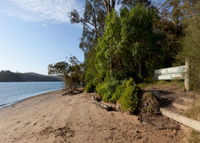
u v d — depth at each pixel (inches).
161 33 337.1
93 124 168.1
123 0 489.1
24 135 161.3
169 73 243.6
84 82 676.1
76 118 196.1
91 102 284.7
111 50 305.9
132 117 169.6
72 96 469.7
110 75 308.7
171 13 335.6
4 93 1016.9
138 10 304.7
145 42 300.0
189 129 117.9
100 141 128.6
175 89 203.6
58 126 173.9
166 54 324.8
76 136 142.6
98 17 650.2
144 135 129.4
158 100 172.9
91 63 458.6
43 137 148.3
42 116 234.8
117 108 206.7
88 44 717.9
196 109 124.4
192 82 148.3
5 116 293.4
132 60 316.2
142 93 188.4
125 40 289.1
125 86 222.1
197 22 131.8
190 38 131.9
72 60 662.5
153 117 157.0
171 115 141.9
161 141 117.4
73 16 645.3
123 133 137.9
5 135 169.6
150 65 320.2
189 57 134.6
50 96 612.7
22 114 283.7
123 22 296.4
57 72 629.3
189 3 174.6
